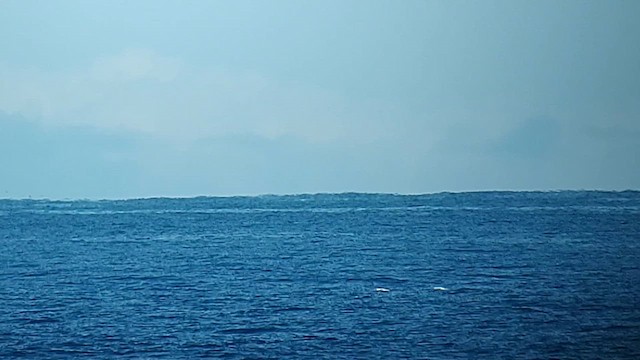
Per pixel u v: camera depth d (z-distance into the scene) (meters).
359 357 34.59
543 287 49.78
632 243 73.19
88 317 42.75
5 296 49.09
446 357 34.56
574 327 39.28
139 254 68.81
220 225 98.12
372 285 50.97
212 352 35.69
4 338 38.53
